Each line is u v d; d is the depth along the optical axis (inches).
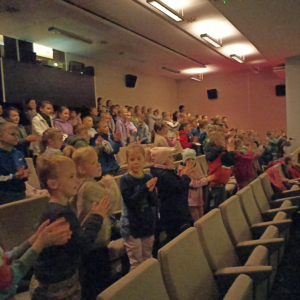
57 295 46.7
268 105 441.7
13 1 176.1
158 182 88.0
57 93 240.2
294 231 121.6
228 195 145.3
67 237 42.9
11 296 43.1
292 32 238.4
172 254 51.0
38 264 45.8
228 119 471.5
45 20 205.3
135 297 40.9
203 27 237.6
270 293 77.9
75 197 60.1
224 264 67.0
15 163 86.7
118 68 372.2
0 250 41.1
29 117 177.3
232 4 182.5
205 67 408.5
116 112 253.9
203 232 64.2
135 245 72.9
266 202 119.3
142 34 253.9
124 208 74.2
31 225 65.0
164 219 90.1
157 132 135.2
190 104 499.2
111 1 186.4
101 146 112.7
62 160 48.7
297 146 331.3
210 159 119.8
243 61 348.8
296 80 328.5
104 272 62.4
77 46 272.7
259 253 65.6
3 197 81.9
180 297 49.3
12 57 210.5
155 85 448.5
